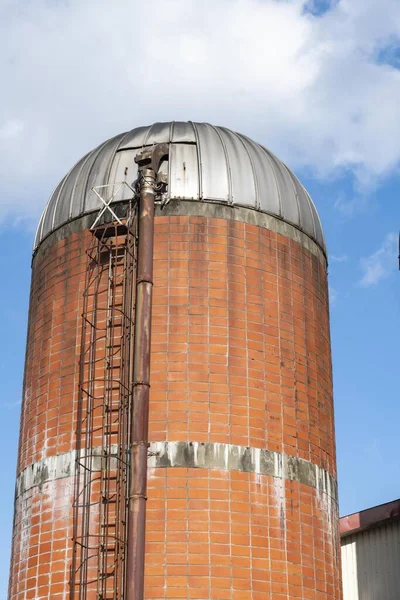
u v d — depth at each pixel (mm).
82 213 32344
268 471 29203
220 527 27953
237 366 29812
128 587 25578
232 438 29016
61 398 30453
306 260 33094
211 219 31250
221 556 27641
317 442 31062
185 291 30234
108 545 27641
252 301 30828
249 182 32312
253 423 29438
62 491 29266
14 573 30141
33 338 32719
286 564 28516
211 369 29516
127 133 34281
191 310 30031
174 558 27422
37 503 29812
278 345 30875
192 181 31594
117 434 28781
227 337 30016
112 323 30172
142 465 26875
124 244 31047
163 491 28094
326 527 30438
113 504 28047
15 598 29531
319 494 30484
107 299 30516
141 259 29250
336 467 32406
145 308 28656
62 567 28266
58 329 31453
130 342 29250
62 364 30859
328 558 30125
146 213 29844
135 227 30609
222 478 28500
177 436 28672
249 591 27562
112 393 29344
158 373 29281
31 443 31016
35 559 29031
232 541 27922
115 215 31000
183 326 29812
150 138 33125
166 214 31062
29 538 29594
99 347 30188
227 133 34188
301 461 30141
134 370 28047
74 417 29938
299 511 29500
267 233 32031
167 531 27688
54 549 28625
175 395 29078
